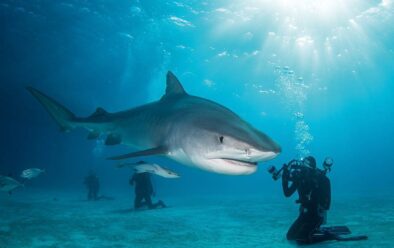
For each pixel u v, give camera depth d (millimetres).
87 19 26234
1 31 26641
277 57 36969
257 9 27375
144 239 7848
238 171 3525
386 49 36562
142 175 14383
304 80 46500
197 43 32312
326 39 33000
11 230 8719
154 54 33719
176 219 11109
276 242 7258
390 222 9289
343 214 11531
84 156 60750
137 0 24500
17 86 34688
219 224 10125
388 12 28656
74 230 8945
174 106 5117
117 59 33219
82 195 24188
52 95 36750
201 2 25812
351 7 27828
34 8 24703
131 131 5840
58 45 29266
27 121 43688
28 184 37812
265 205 16594
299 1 26750
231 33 30672
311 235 6762
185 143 4027
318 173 6660
